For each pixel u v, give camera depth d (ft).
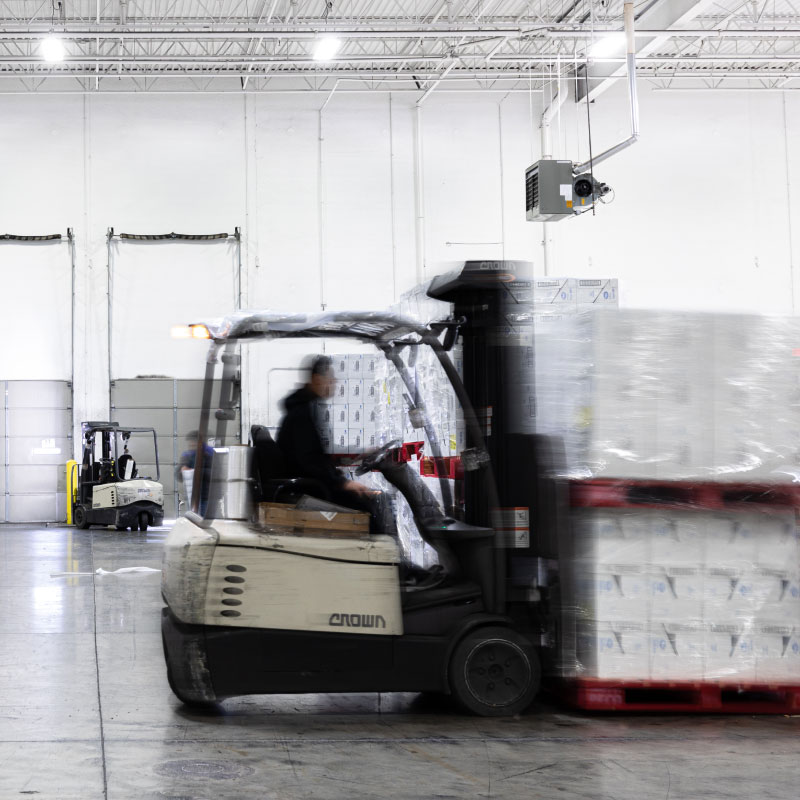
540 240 67.97
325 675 14.97
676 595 15.23
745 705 15.44
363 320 15.85
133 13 58.29
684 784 12.01
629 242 67.77
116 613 27.27
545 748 13.61
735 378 15.42
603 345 15.30
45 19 55.72
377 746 13.74
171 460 65.77
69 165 65.36
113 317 65.51
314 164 67.00
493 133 67.97
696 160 68.08
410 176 67.56
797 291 68.54
